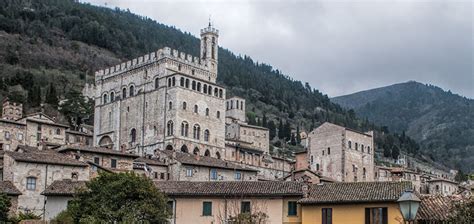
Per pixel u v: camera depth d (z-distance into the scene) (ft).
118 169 393.50
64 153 379.14
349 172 636.89
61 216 258.78
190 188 273.95
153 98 628.28
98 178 263.49
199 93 629.92
